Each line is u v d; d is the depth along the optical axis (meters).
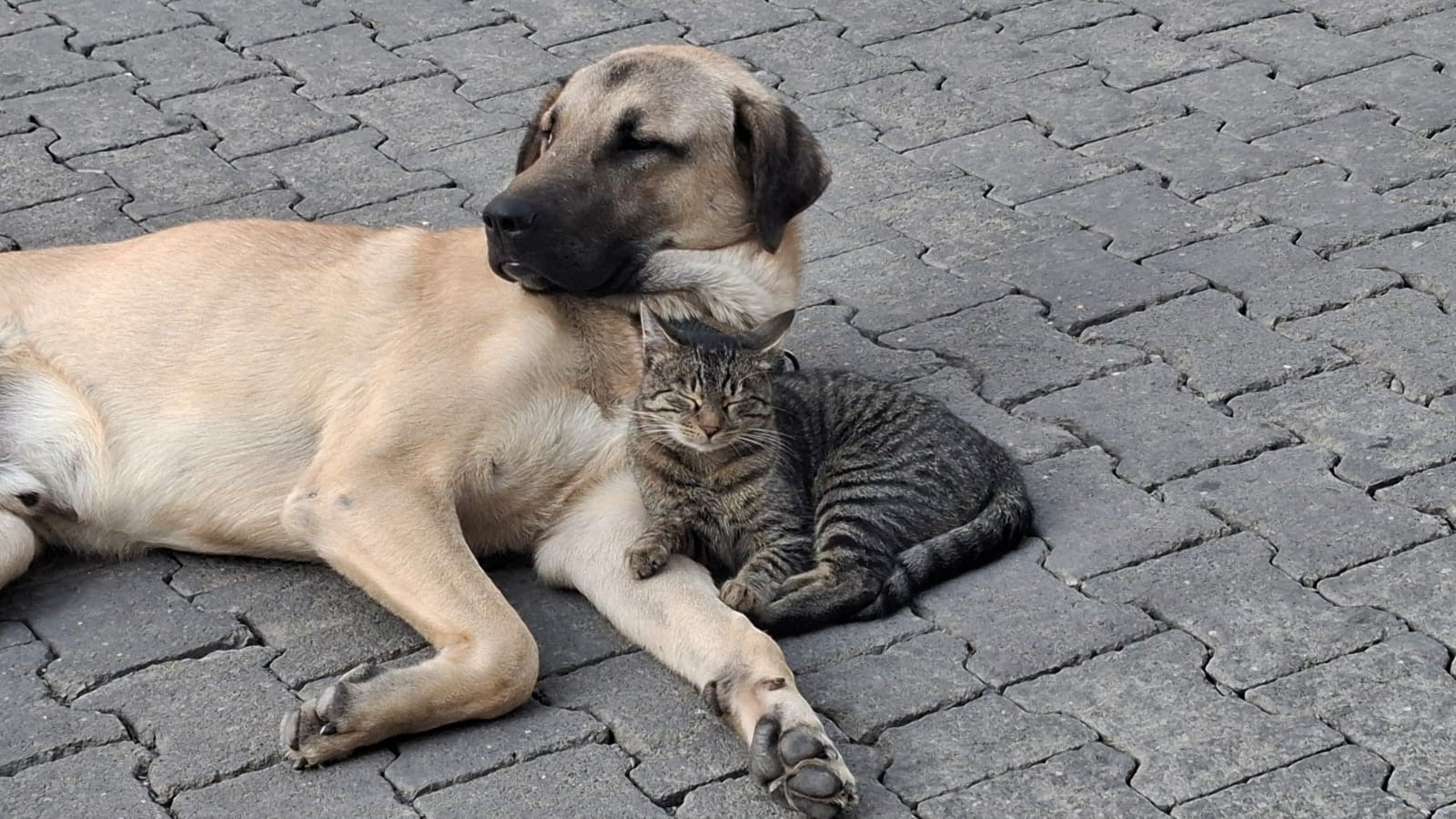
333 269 5.79
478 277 5.68
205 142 8.73
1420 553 5.57
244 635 5.35
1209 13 9.98
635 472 5.60
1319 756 4.70
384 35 9.91
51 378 5.76
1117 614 5.33
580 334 5.66
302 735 4.71
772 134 5.86
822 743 4.54
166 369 5.71
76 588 5.63
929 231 7.89
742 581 5.36
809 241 7.84
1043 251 7.66
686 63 5.90
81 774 4.72
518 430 5.48
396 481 5.30
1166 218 7.86
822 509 5.64
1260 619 5.29
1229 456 6.15
